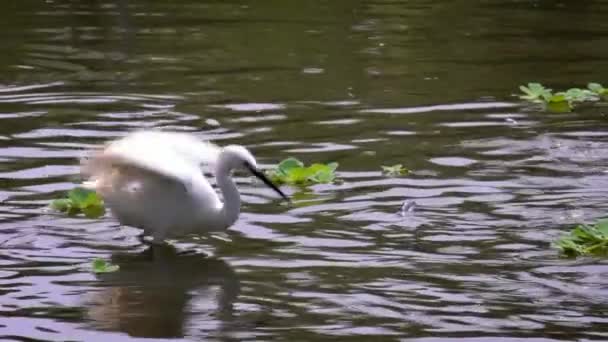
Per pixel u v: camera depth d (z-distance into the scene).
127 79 17.19
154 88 16.70
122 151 10.42
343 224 11.35
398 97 16.38
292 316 9.14
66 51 18.95
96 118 15.03
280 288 9.76
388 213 11.65
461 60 18.78
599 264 10.31
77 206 11.80
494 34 20.84
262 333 8.78
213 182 12.86
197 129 14.59
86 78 17.20
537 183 12.61
